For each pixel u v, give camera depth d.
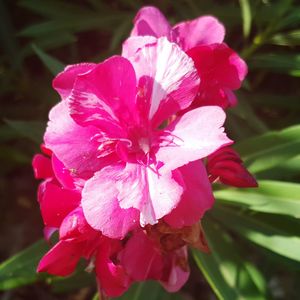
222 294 0.13
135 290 0.14
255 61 0.17
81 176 0.10
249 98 0.19
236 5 0.20
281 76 0.23
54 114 0.10
